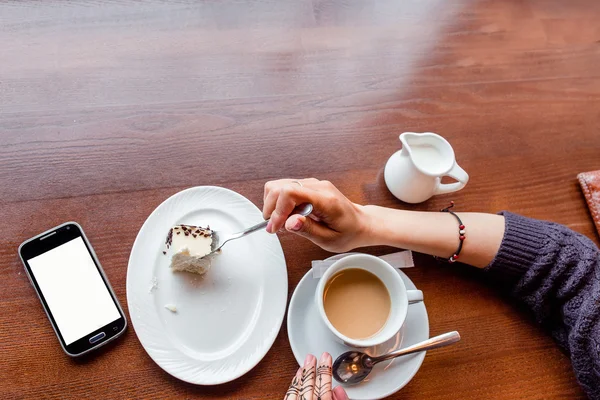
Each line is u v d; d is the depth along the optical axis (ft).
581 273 2.47
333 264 2.41
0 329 2.45
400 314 2.39
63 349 2.41
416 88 3.17
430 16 3.35
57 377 2.42
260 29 3.13
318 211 2.37
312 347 2.52
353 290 2.59
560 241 2.57
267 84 3.02
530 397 2.62
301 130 2.97
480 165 3.05
